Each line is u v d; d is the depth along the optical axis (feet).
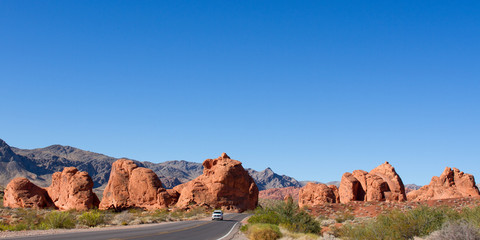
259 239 85.56
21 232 84.79
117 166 286.25
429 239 53.26
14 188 246.06
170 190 282.36
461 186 251.19
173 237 79.41
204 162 293.43
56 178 264.72
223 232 102.73
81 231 91.40
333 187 281.13
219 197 267.80
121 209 256.32
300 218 115.75
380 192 240.53
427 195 259.19
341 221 169.68
